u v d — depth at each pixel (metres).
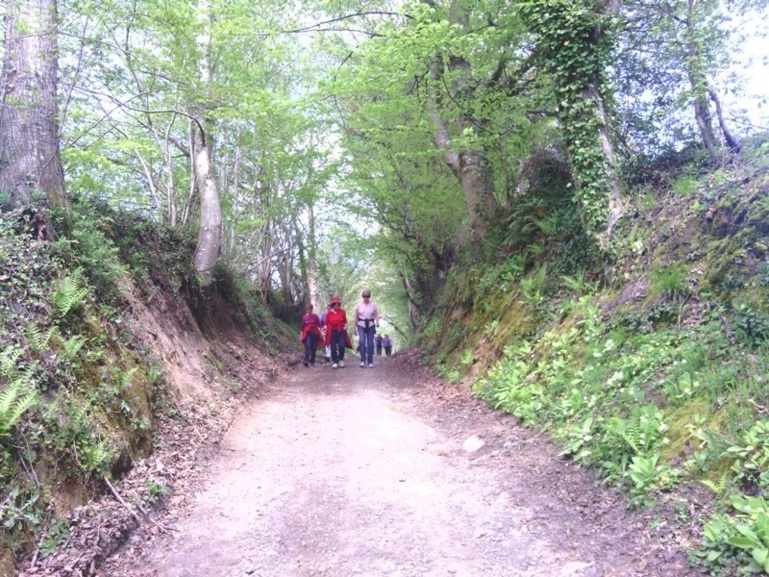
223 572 4.16
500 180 14.62
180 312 10.55
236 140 16.20
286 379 13.69
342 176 18.72
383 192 17.92
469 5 11.33
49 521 4.27
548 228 10.10
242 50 12.92
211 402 8.67
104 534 4.38
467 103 11.50
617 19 8.57
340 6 12.39
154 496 5.27
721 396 4.65
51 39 7.68
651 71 10.28
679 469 4.36
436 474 6.05
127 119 12.41
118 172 12.84
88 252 7.49
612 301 7.53
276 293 26.81
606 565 3.76
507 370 8.59
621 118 10.12
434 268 22.31
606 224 8.21
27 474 4.34
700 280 6.34
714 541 3.48
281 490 5.78
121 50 9.09
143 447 6.07
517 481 5.49
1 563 3.71
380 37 10.91
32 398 4.44
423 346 15.90
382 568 4.07
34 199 6.88
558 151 11.61
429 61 11.20
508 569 3.95
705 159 8.77
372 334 15.16
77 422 4.99
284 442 7.59
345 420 8.55
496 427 7.30
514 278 10.95
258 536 4.74
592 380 6.42
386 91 11.67
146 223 10.53
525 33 10.86
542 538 4.32
